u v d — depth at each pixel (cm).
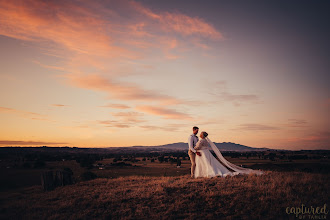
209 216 701
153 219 710
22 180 2719
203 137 1215
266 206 729
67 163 8256
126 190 1003
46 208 850
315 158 11181
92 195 953
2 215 796
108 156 16850
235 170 1215
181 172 5866
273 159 11675
